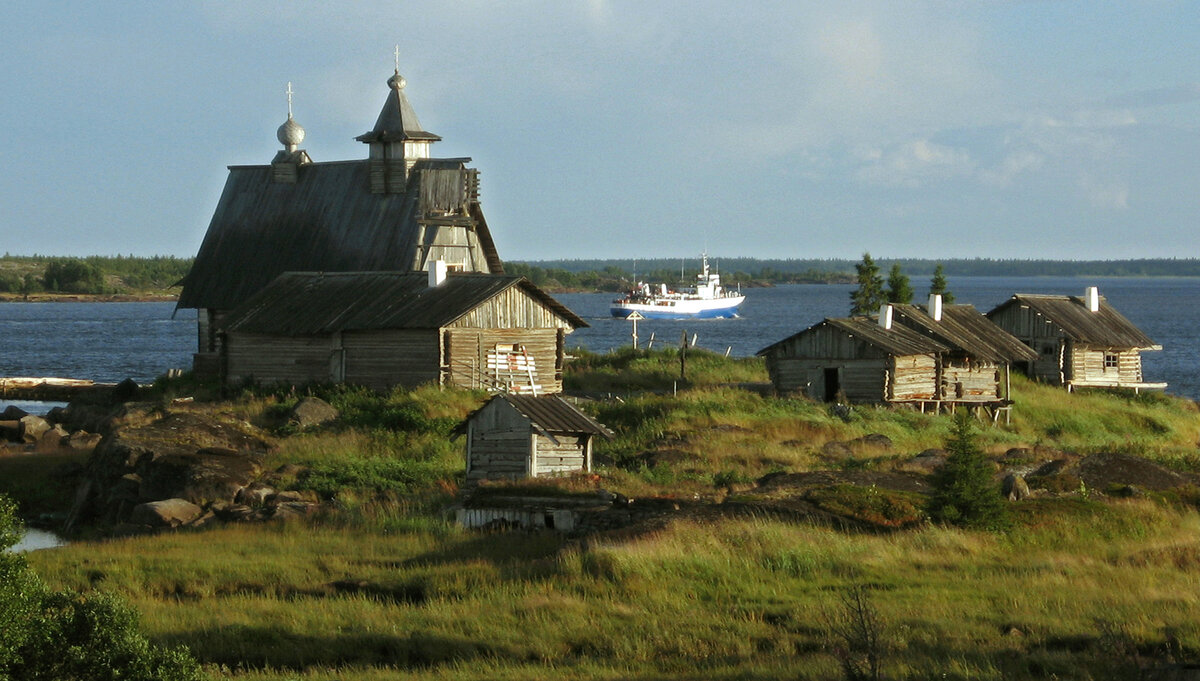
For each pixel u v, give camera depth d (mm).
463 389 197875
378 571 102875
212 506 136375
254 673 78000
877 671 69375
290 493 139000
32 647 64312
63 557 111750
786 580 94562
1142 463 134250
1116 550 104000
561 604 89875
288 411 186375
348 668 79812
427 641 83312
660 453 151625
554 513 116812
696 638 81812
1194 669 70125
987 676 70812
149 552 113000
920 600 88062
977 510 108438
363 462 150750
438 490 135625
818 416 186750
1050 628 80625
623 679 74375
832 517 109875
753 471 142375
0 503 67188
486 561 103250
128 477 145875
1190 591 89188
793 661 75938
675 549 98812
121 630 67562
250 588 100250
